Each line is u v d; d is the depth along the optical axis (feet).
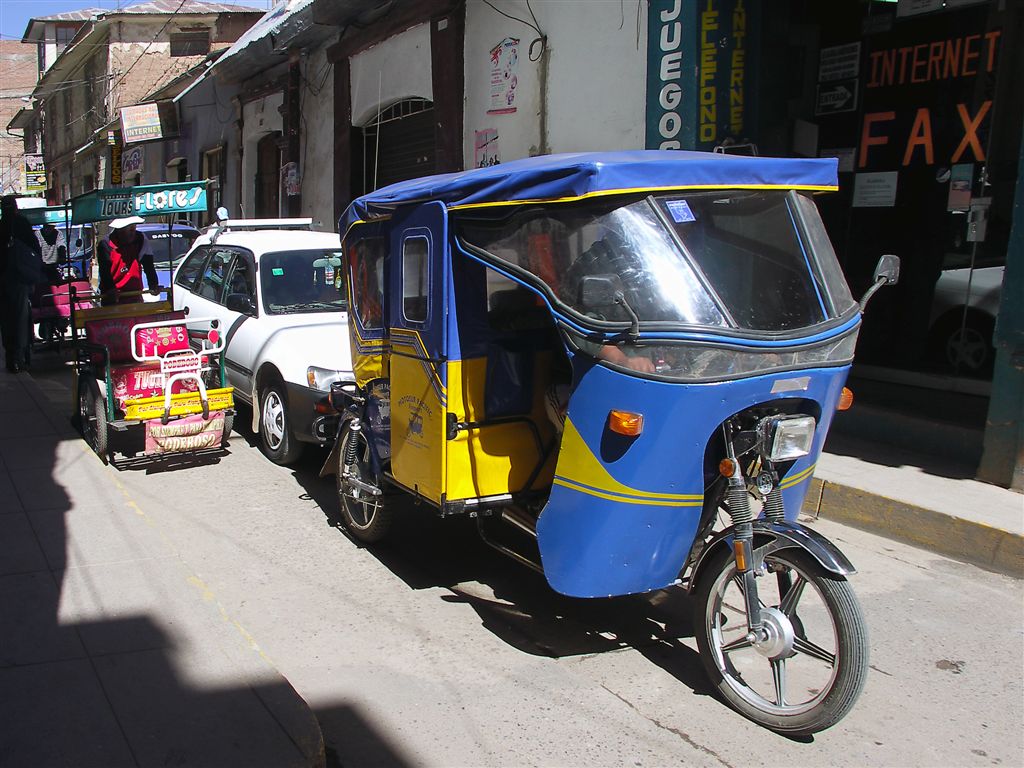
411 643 14.34
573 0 30.27
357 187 46.75
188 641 13.10
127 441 26.35
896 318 27.45
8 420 27.02
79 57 108.78
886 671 13.66
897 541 19.03
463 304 13.97
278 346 23.84
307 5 45.83
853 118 27.81
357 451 18.42
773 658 11.78
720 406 11.43
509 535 19.24
